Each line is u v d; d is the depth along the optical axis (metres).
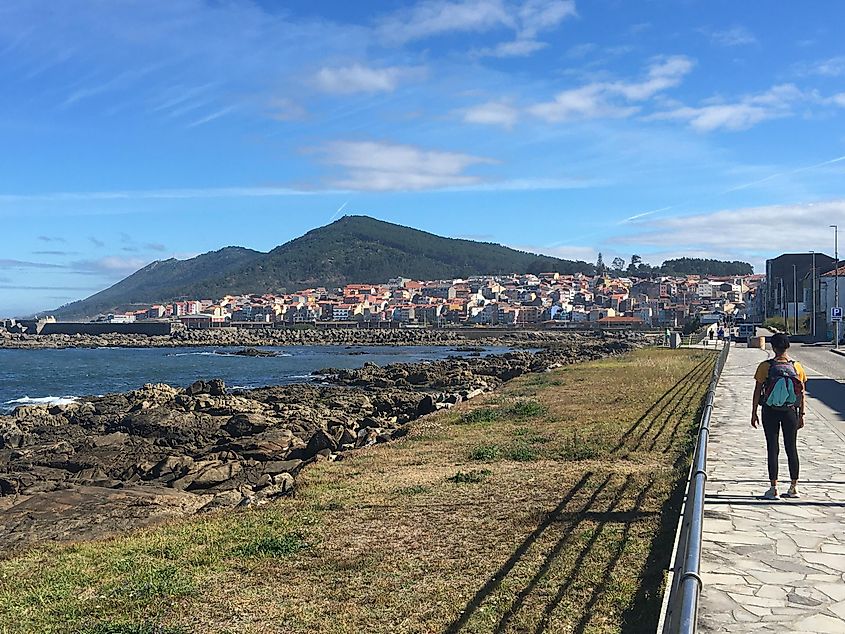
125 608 8.16
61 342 134.38
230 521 12.02
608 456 15.30
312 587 8.46
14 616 8.16
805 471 12.39
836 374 32.34
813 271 80.62
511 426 20.62
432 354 102.12
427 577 8.57
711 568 7.78
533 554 9.10
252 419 27.23
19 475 20.20
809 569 7.74
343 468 15.96
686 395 25.00
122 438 25.97
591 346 93.88
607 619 7.10
